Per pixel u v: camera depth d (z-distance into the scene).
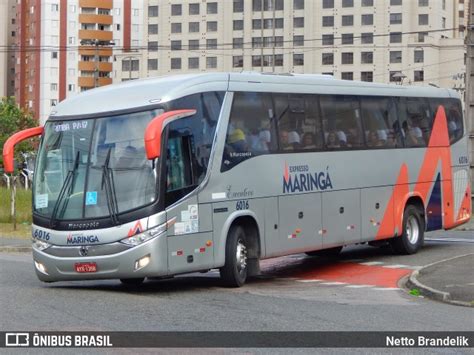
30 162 19.70
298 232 19.69
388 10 137.62
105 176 16.34
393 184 23.33
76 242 16.31
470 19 41.12
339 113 21.44
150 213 15.99
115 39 156.38
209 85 17.53
